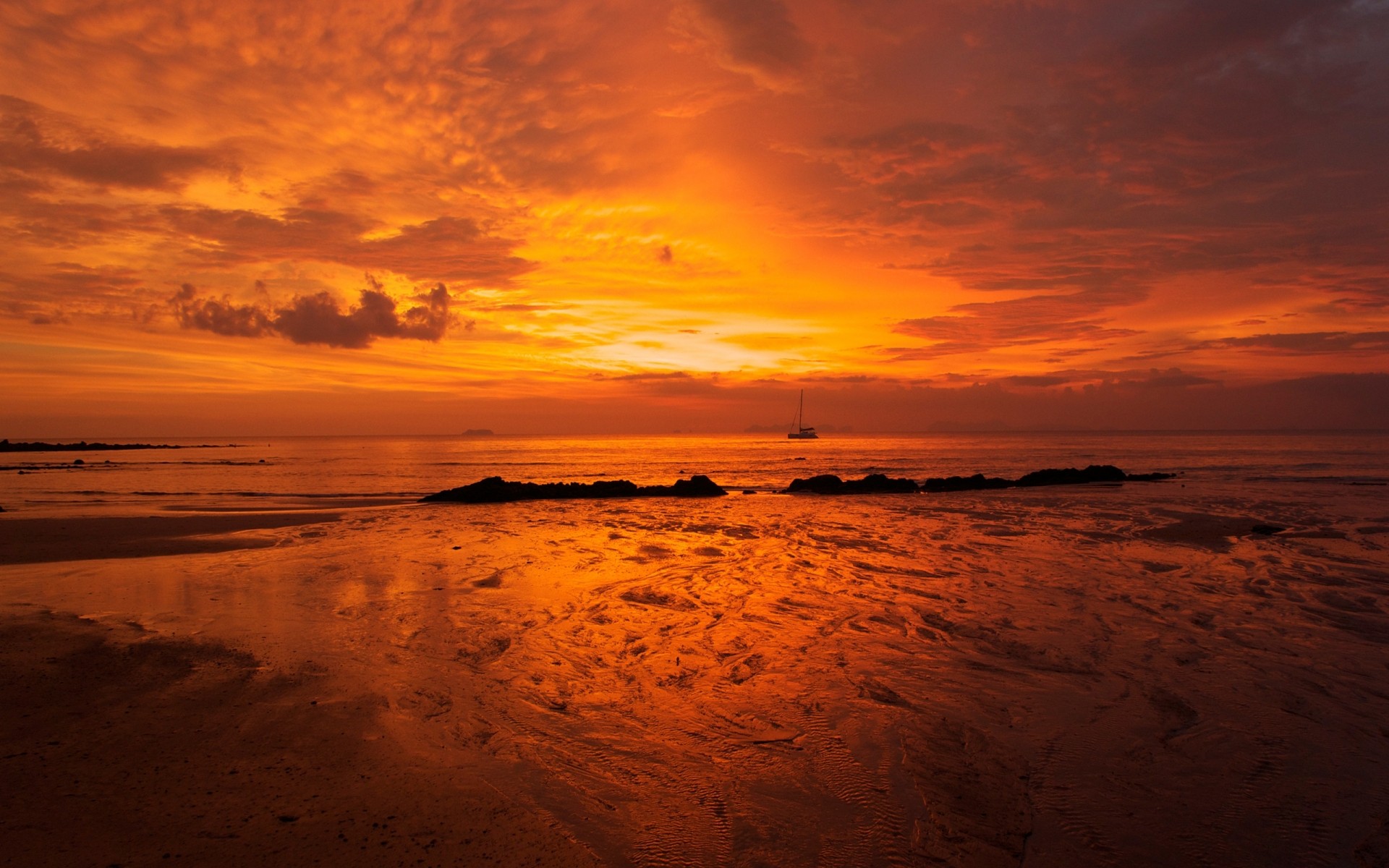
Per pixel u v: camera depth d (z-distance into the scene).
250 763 4.50
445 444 142.12
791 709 5.59
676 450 92.94
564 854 3.62
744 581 10.38
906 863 3.62
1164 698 5.82
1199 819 4.08
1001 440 145.62
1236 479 32.41
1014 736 5.13
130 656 6.65
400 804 4.04
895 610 8.61
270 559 12.23
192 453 88.62
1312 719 5.41
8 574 10.93
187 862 3.42
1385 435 177.50
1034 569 11.25
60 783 4.19
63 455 81.31
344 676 6.17
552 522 18.36
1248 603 8.95
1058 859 3.68
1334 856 3.75
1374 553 12.66
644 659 6.76
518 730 5.14
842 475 44.41
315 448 115.31
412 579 10.42
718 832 3.88
